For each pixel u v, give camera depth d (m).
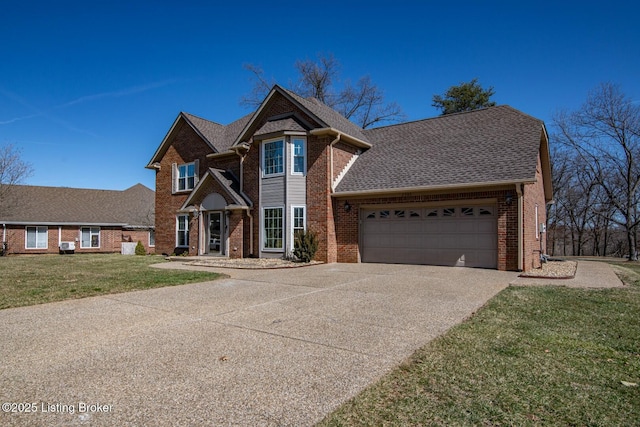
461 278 10.81
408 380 3.86
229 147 19.52
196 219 19.34
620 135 23.97
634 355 4.58
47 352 4.70
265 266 13.91
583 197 30.62
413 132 18.05
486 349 4.75
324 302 7.60
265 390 3.64
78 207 30.69
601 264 17.19
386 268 13.40
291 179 16.42
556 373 4.02
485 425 3.02
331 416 3.16
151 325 5.93
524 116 15.61
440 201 13.74
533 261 14.36
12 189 28.61
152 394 3.55
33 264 15.70
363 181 15.64
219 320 6.22
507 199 12.46
